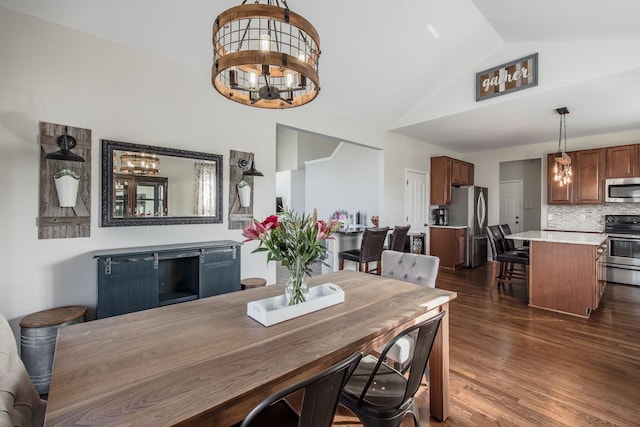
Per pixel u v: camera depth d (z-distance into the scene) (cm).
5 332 106
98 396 81
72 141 230
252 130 337
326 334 121
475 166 689
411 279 224
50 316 205
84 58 236
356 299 165
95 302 241
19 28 212
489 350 250
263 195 346
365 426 123
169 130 279
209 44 275
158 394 82
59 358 101
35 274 218
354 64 337
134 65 260
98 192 243
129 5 227
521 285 449
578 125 462
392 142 520
